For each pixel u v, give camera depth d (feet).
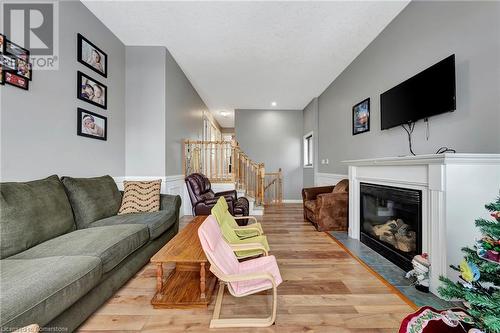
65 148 8.33
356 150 13.20
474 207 5.70
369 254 9.02
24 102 6.81
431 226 6.18
